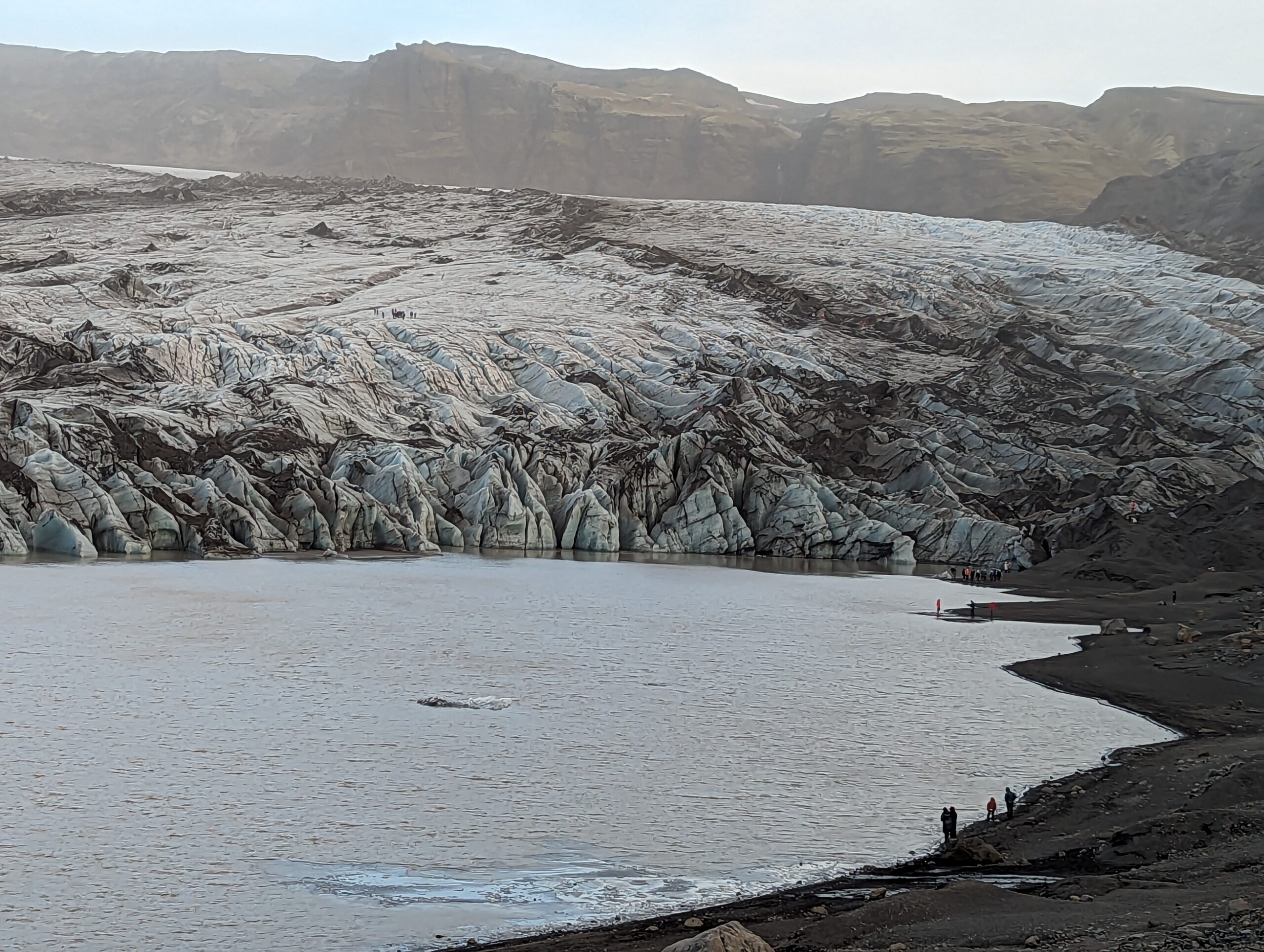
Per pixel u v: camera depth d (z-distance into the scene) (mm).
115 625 81125
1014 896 34875
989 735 58531
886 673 73688
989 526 135000
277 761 52531
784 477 142375
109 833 43438
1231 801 44094
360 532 127500
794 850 42875
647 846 43188
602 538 134750
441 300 199750
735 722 60906
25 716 58031
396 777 50812
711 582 114875
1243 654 72562
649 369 172375
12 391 134250
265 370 150500
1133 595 107250
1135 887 35094
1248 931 28250
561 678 70188
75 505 113688
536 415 152750
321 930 35906
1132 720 61438
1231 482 147500
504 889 39094
